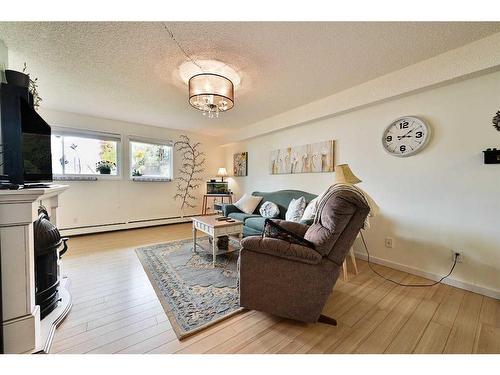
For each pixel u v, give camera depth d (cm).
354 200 149
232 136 496
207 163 543
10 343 115
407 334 140
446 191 209
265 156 427
